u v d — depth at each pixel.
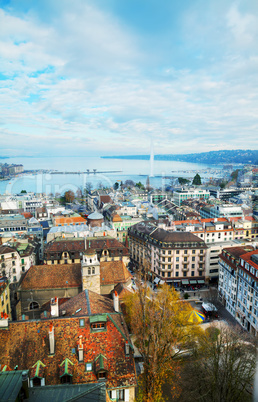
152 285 121.50
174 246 122.19
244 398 55.31
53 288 82.19
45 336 47.59
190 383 59.38
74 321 49.31
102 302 60.00
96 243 115.00
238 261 96.50
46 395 30.14
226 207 191.75
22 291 81.69
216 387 55.66
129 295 75.12
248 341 69.94
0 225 162.25
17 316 81.81
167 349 57.50
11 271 103.31
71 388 31.05
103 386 31.47
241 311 91.44
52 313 53.91
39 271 85.25
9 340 46.81
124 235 175.50
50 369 44.84
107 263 88.81
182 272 124.06
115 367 46.06
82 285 80.94
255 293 83.00
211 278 127.12
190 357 67.44
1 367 43.53
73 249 112.06
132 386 45.16
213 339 68.12
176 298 78.62
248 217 165.38
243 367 60.38
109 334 48.94
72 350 46.84
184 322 69.81
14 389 28.53
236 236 153.12
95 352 46.91
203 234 148.38
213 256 125.94
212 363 61.28
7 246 106.06
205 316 97.50
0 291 78.25
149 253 132.75
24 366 44.75
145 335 57.00
